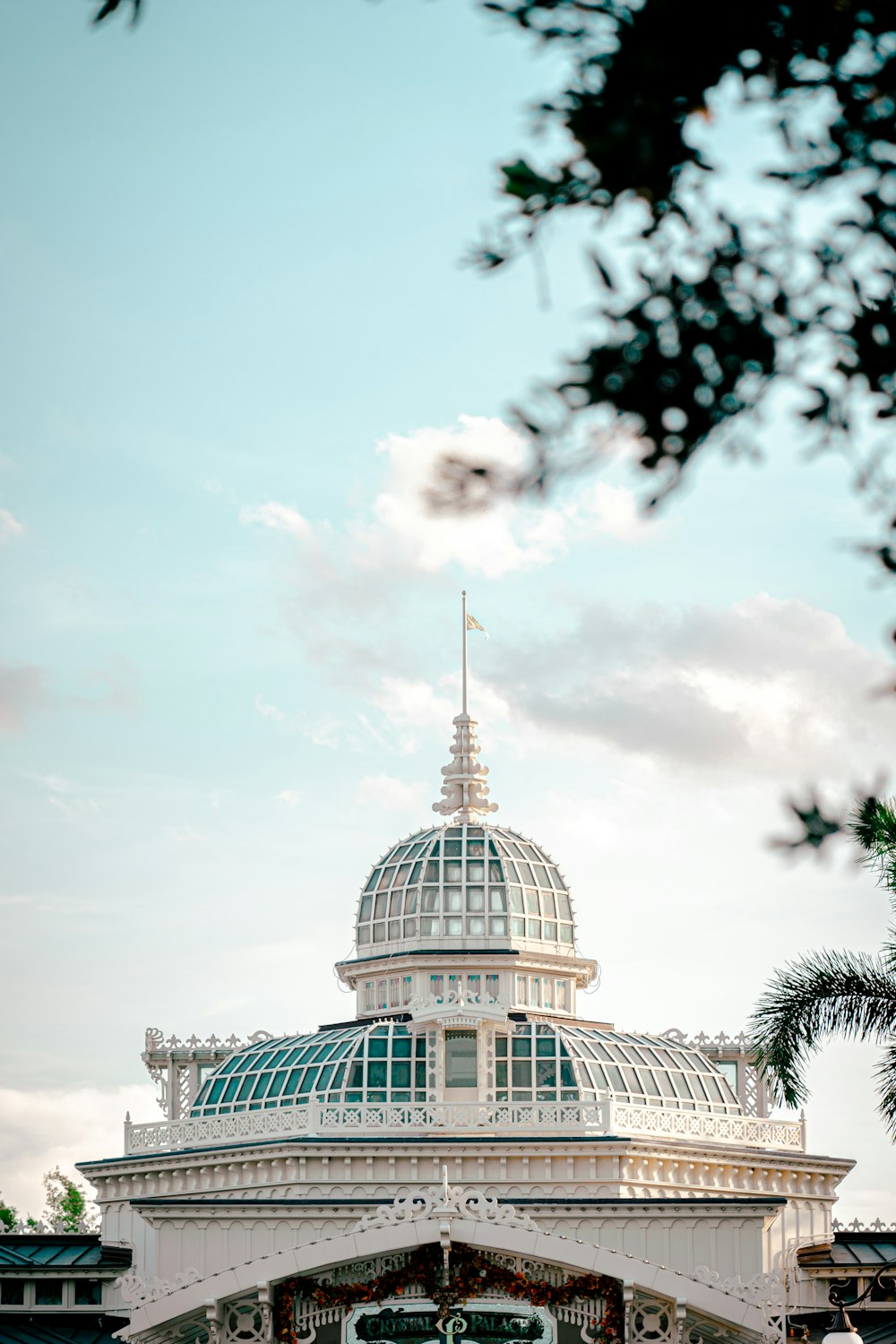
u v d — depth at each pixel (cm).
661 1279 5212
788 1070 4375
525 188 1277
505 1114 7450
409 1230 5275
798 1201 7762
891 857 3419
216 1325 5362
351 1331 5372
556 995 8531
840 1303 4412
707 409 1277
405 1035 7831
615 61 1250
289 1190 7288
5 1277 7175
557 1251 5250
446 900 8512
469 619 9300
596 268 1287
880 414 1311
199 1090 8925
